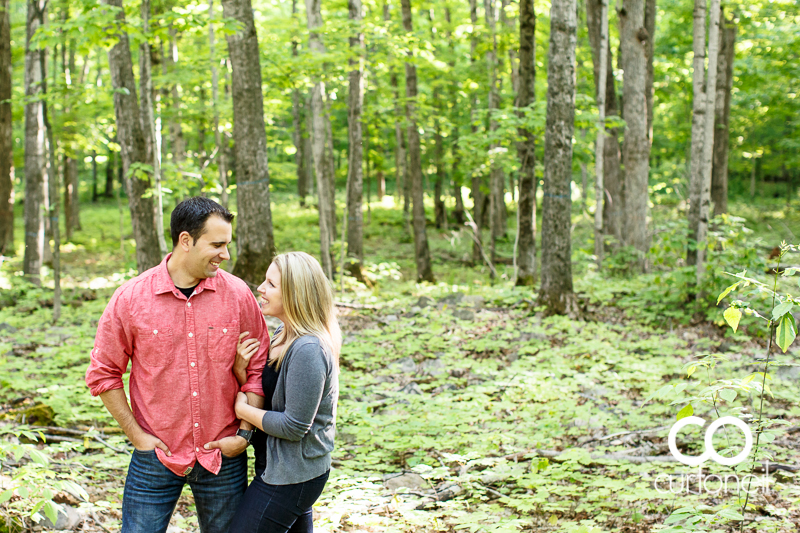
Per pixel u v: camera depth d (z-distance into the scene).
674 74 20.03
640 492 3.63
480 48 13.85
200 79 12.14
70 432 4.95
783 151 29.42
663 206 22.73
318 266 2.54
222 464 2.45
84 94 9.02
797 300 2.68
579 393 5.98
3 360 6.85
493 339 7.77
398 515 3.71
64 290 11.84
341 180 32.62
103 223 24.91
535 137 11.27
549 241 8.66
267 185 9.15
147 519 2.38
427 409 5.52
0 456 2.95
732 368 6.40
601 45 10.96
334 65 11.37
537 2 16.36
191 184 9.39
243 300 2.51
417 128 13.69
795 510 3.47
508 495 4.05
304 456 2.43
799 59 18.27
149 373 2.35
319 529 3.39
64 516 3.37
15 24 13.96
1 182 14.51
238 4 8.74
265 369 2.54
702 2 9.28
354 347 7.60
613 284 10.38
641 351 7.30
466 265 17.42
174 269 2.40
